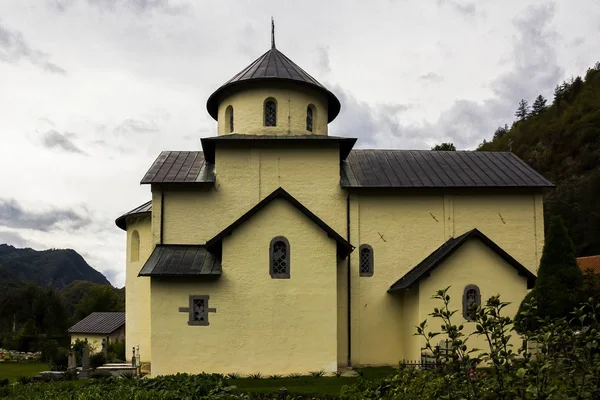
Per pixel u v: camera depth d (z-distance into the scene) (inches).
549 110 3860.7
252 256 738.8
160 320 725.9
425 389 284.5
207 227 845.8
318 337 727.7
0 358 1434.5
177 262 758.5
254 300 731.4
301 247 741.9
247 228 743.7
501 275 765.3
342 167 926.4
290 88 922.7
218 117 993.5
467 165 950.4
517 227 893.8
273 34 1026.1
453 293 756.0
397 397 306.8
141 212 944.9
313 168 869.8
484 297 757.3
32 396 452.1
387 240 872.3
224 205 851.4
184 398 438.0
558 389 218.2
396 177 890.1
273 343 724.0
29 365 1263.5
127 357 948.0
